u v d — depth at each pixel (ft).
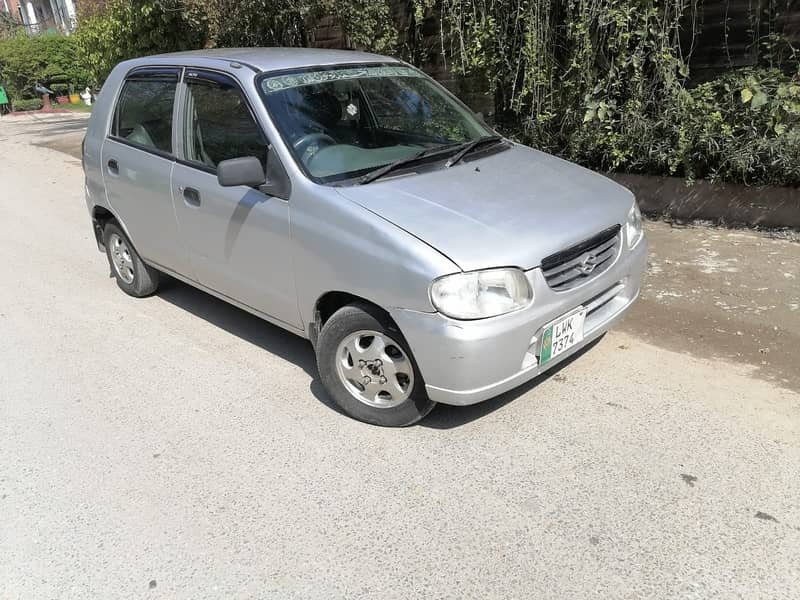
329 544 8.91
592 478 9.82
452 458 10.45
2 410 12.62
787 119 18.02
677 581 8.02
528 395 12.03
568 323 10.50
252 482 10.21
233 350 14.49
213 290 14.11
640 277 12.21
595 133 20.71
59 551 9.08
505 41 21.50
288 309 12.12
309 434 11.32
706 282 16.28
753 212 19.17
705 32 20.22
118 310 16.96
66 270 20.21
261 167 11.35
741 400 11.60
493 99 24.08
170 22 32.32
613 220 11.29
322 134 12.12
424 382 10.18
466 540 8.82
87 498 10.08
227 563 8.70
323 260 10.86
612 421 11.15
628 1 18.71
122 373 13.74
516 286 9.71
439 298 9.48
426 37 26.91
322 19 30.01
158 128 14.60
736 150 18.51
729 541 8.57
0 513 9.87
